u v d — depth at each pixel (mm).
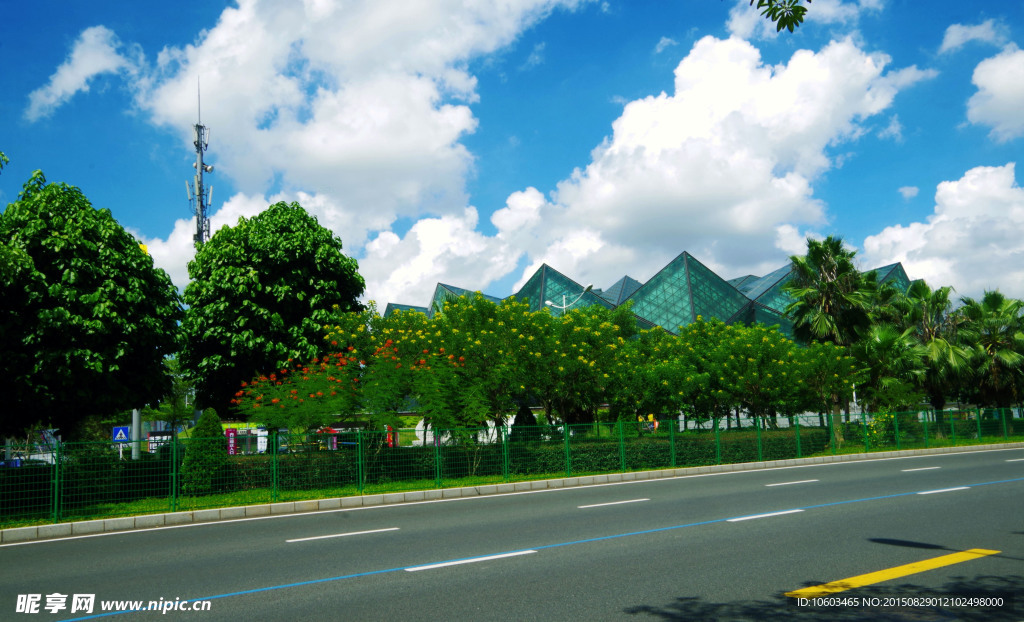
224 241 24219
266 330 23297
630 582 7105
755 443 24469
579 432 20531
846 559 8039
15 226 16297
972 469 19594
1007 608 5977
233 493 15844
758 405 26797
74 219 16688
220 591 7145
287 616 6160
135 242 18000
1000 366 35438
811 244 34375
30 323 15352
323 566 8305
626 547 9047
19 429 16734
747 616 5859
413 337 21266
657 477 20578
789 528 10281
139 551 9922
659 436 22109
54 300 15648
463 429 18750
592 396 24156
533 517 12227
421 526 11555
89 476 13578
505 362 20531
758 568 7648
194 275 24578
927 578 7039
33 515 12586
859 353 30984
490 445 18906
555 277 83312
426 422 19766
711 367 26688
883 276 79312
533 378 21562
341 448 17141
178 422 49312
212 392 24812
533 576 7480
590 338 22828
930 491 14570
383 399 18359
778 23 5770
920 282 35500
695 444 22750
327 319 23516
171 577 7918
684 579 7195
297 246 23734
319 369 20250
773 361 25891
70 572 8461
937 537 9312
